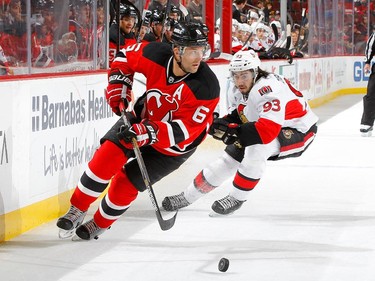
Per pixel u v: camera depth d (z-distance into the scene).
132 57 5.24
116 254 5.34
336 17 20.91
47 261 5.14
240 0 13.53
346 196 7.55
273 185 8.11
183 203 6.71
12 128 5.68
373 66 12.15
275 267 5.05
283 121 5.78
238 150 6.39
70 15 7.59
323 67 18.53
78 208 5.52
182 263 5.13
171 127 5.00
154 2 9.59
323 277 4.83
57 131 6.42
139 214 6.62
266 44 13.89
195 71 4.99
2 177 5.57
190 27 4.91
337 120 14.79
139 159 4.98
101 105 7.39
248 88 5.90
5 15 6.62
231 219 6.49
